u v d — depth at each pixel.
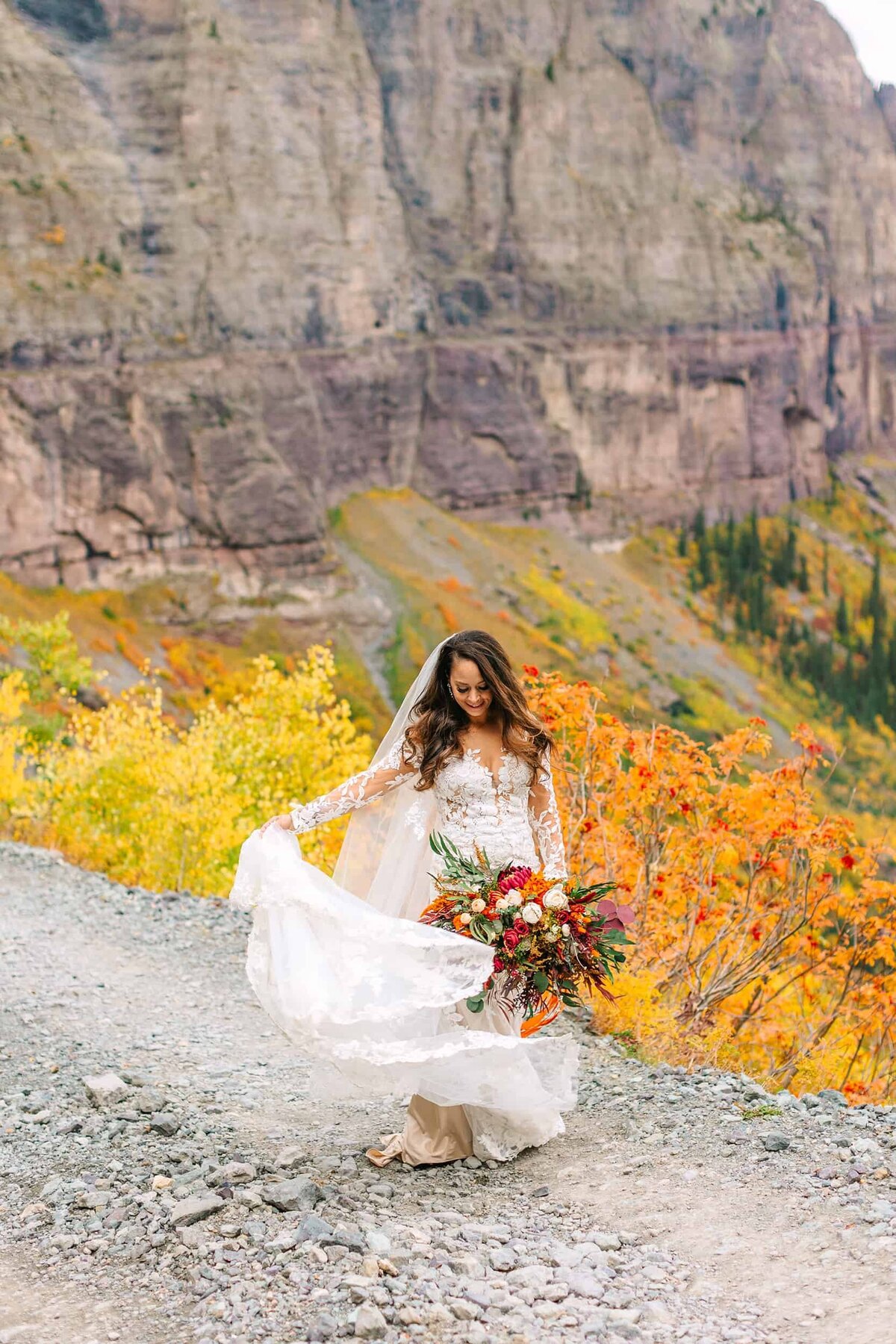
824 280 187.50
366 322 134.62
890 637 159.12
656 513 161.38
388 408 137.00
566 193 155.88
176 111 119.94
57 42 116.56
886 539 181.00
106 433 104.50
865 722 142.62
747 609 154.12
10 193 108.69
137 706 16.78
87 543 103.56
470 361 144.12
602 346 155.38
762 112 189.50
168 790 15.80
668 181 167.88
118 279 113.75
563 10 162.38
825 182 191.50
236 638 107.75
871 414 199.75
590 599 142.00
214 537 110.81
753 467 174.62
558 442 151.12
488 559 136.75
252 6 127.06
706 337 165.75
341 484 133.25
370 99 134.88
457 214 149.25
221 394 114.62
